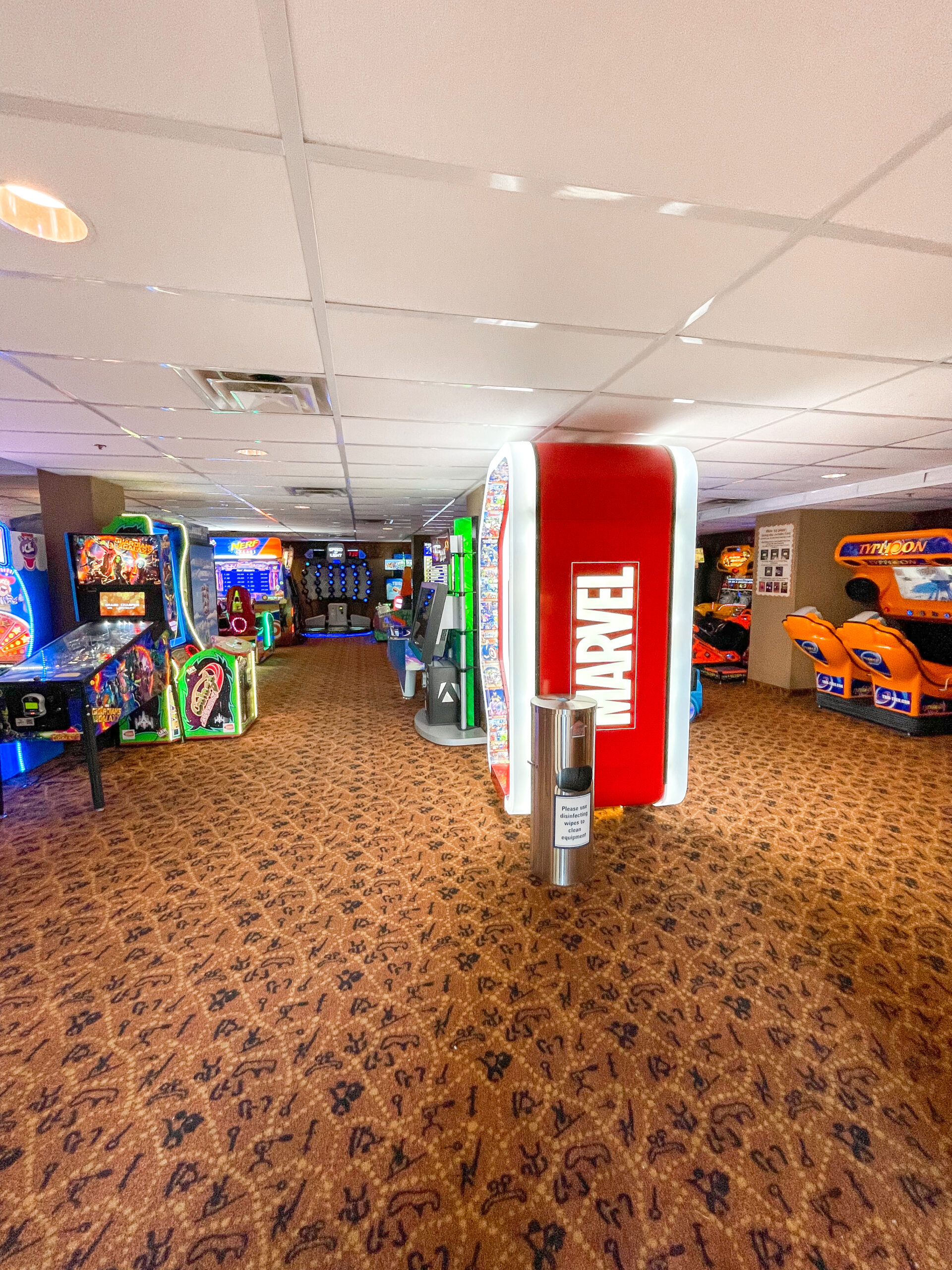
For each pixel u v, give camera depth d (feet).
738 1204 4.36
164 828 11.05
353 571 51.96
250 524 35.50
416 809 11.97
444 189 4.33
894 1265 3.97
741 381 8.75
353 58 3.23
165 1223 4.26
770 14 3.01
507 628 10.06
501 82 3.40
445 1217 4.30
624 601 9.99
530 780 10.06
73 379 8.42
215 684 17.06
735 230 4.90
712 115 3.65
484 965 7.05
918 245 5.12
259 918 8.05
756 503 24.36
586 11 2.99
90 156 3.90
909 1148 4.78
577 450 9.80
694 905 8.33
